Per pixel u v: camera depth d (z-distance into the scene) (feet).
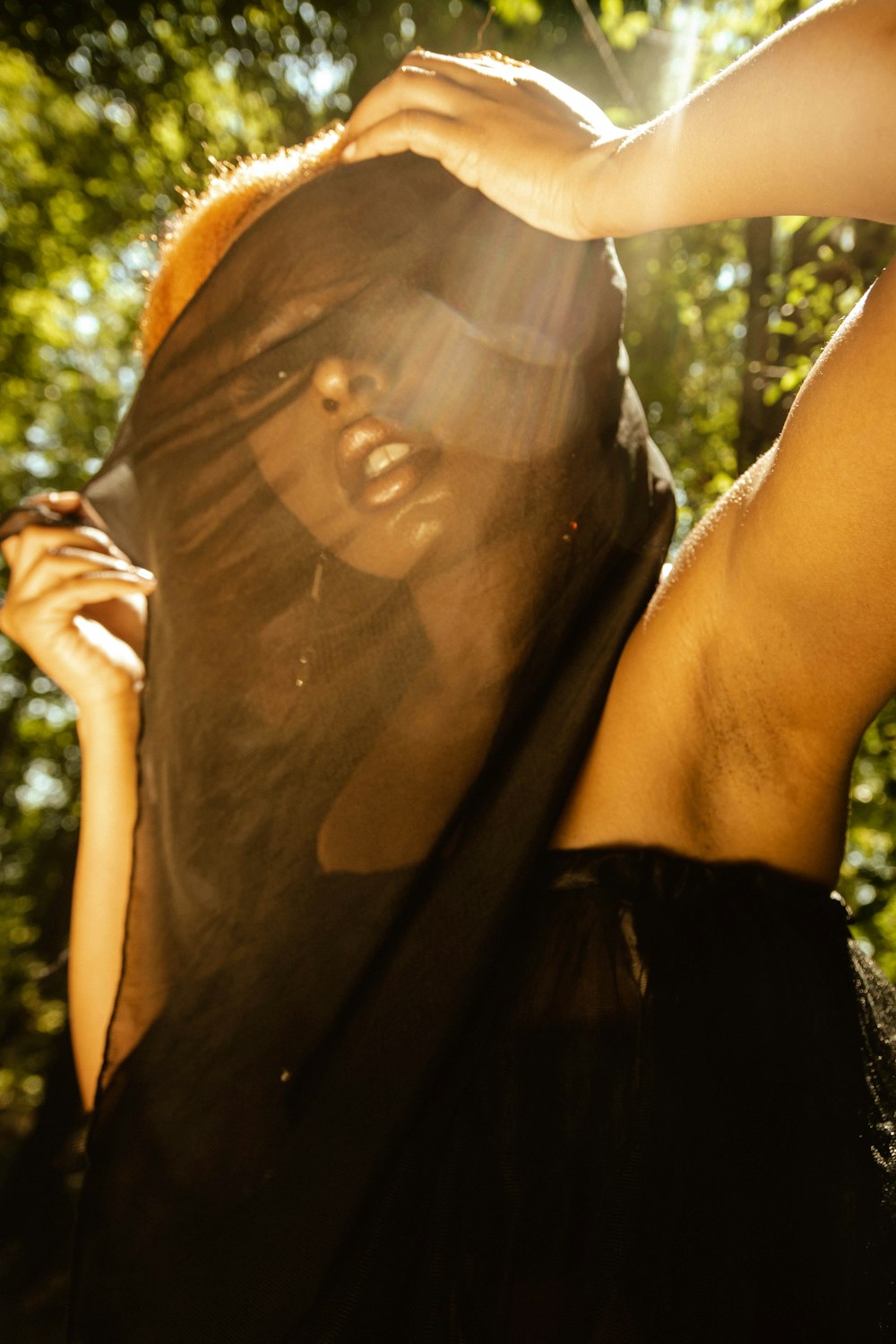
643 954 2.97
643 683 3.17
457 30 18.31
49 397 38.73
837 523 2.48
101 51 28.86
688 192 2.47
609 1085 2.83
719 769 3.06
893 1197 2.77
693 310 13.03
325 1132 3.20
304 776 3.55
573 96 3.10
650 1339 2.53
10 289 35.55
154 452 3.80
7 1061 40.09
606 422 3.50
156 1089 3.54
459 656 3.43
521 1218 2.76
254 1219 3.21
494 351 3.43
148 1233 3.37
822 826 3.13
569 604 3.40
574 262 3.44
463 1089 3.08
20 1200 13.76
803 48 2.18
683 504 10.98
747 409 8.98
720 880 3.10
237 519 3.67
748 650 2.89
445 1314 2.76
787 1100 2.78
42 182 33.94
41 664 4.47
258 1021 3.48
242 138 28.78
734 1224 2.63
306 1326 3.01
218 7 26.68
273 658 3.60
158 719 3.92
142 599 4.83
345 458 3.49
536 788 3.23
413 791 3.43
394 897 3.39
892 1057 3.12
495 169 2.97
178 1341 3.14
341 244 3.48
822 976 3.03
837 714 2.86
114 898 4.32
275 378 3.56
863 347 2.37
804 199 2.26
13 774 48.57
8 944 41.32
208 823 3.67
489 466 3.42
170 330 3.76
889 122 2.03
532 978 3.08
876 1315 2.60
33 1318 15.24
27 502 4.47
